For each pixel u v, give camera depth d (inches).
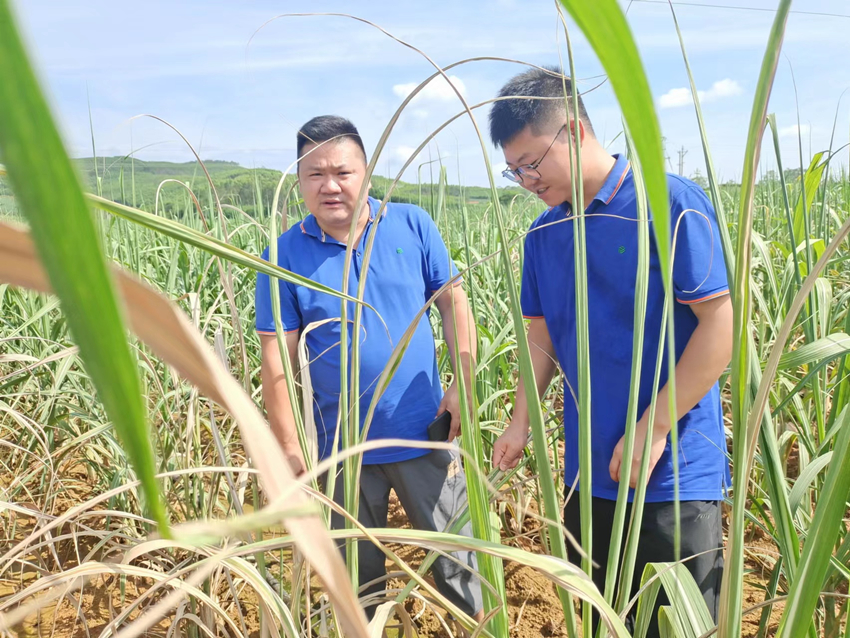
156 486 6.4
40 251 4.6
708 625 42.5
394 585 99.7
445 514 89.4
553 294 76.2
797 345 108.0
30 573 97.1
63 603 90.3
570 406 76.9
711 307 63.0
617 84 9.3
